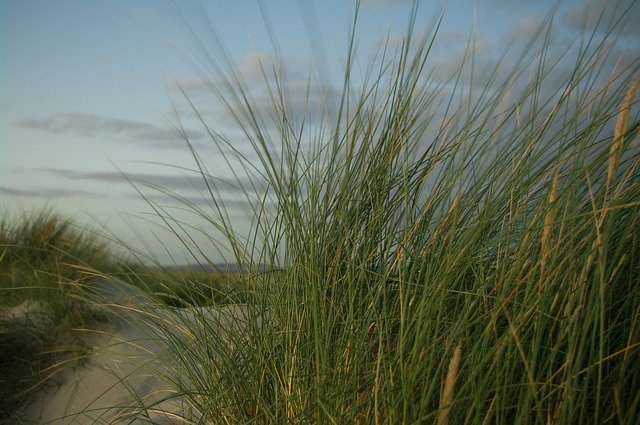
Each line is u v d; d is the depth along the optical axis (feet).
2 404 12.12
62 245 19.84
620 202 6.17
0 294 16.16
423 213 7.43
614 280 6.08
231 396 8.11
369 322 7.01
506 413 5.79
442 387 5.74
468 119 7.28
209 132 8.89
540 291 5.81
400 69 8.00
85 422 11.38
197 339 8.82
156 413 10.23
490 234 7.13
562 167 6.58
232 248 8.82
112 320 14.88
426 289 6.19
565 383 5.37
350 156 7.98
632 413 5.20
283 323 8.21
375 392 5.98
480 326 6.26
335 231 8.14
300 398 7.29
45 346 13.93
